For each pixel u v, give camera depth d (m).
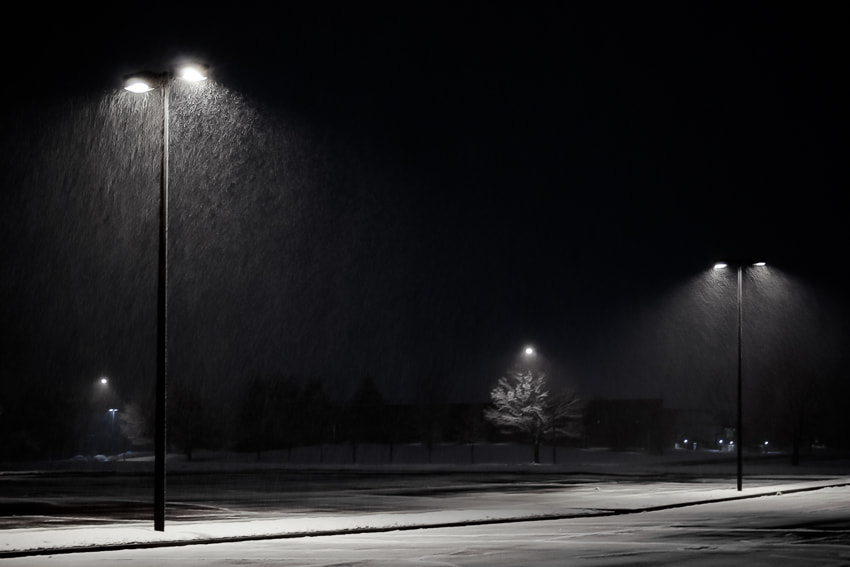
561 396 76.06
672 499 35.47
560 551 17.88
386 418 92.44
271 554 17.52
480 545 19.23
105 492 39.56
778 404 79.31
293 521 24.42
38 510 29.39
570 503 33.06
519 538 20.97
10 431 85.50
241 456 92.25
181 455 93.81
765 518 27.33
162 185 21.84
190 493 38.91
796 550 17.92
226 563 16.02
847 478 55.88
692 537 21.03
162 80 21.77
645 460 81.81
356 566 15.43
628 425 91.81
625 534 21.94
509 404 75.44
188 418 85.94
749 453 100.25
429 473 59.88
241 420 95.12
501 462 81.62
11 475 56.38
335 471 62.06
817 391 77.88
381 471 62.16
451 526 24.86
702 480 51.97
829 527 23.89
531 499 35.31
